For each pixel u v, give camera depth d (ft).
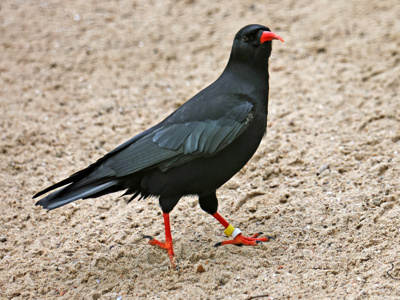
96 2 59.72
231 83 26.66
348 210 29.22
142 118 41.70
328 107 40.83
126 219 30.89
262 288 24.41
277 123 39.63
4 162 36.70
